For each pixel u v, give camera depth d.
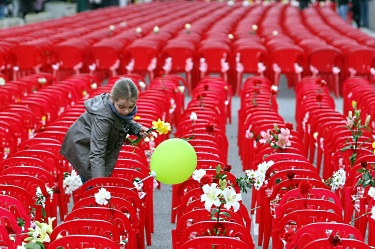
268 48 31.92
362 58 28.73
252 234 12.78
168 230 13.07
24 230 9.39
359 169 11.11
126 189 9.98
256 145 14.52
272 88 19.72
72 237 7.77
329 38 36.47
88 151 10.54
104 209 9.05
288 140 12.91
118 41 32.00
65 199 13.43
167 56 30.28
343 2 68.19
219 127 15.55
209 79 23.44
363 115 17.95
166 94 20.09
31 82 21.56
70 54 29.73
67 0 82.06
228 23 45.56
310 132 16.81
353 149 12.95
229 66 30.02
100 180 10.21
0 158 13.66
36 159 11.51
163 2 80.06
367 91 20.31
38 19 69.69
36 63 29.55
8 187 9.88
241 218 9.22
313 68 29.08
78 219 8.38
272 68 29.77
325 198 10.09
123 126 10.32
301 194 9.59
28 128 16.22
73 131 10.54
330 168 14.25
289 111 26.62
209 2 78.88
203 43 31.38
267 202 11.22
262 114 16.61
